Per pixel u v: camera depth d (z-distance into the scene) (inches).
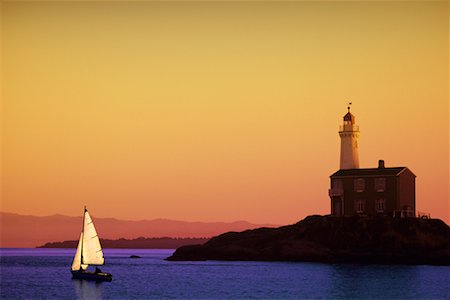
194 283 6796.3
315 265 7869.1
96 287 6653.5
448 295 5743.1
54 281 7381.9
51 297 5994.1
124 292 6245.1
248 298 5738.2
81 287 6668.3
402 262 7677.2
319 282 6510.8
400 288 6072.8
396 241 7844.5
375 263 7765.8
